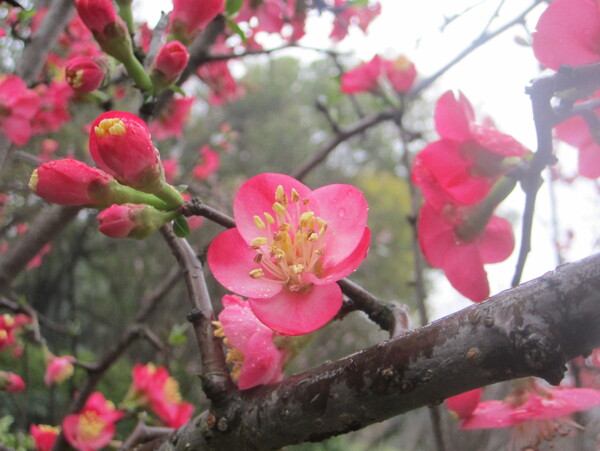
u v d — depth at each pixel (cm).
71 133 61
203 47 26
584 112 12
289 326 10
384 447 99
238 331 11
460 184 14
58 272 77
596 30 12
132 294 91
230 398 11
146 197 12
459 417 14
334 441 86
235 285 11
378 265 127
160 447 12
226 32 32
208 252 11
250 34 37
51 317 83
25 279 74
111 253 91
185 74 26
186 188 12
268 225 12
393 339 9
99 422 25
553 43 12
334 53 31
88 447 25
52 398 53
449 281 15
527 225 13
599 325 8
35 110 28
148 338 30
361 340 81
